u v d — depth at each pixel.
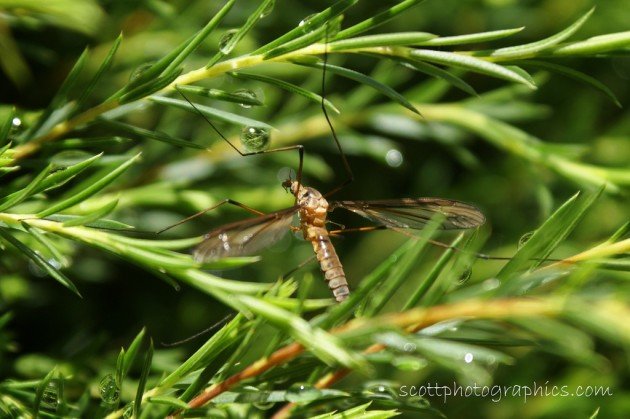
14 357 0.36
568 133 0.40
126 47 0.36
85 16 0.34
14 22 0.35
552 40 0.32
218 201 0.37
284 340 0.31
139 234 0.36
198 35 0.32
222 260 0.31
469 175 0.40
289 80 0.38
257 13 0.32
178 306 0.37
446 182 0.40
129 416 0.31
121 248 0.31
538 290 0.35
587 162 0.40
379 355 0.31
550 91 0.40
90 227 0.31
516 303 0.31
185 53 0.32
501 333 0.31
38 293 0.36
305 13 0.38
